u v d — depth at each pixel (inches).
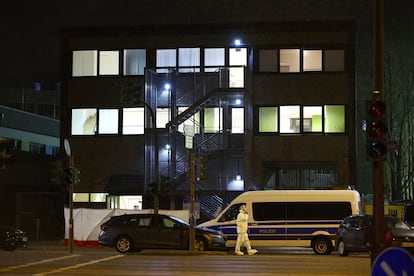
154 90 1726.1
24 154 2114.9
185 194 1635.1
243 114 1678.2
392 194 1871.3
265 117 1754.4
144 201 1707.7
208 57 1764.3
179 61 1772.9
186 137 1657.2
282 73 1753.2
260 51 1763.0
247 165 1646.2
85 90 1806.1
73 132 1807.3
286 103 1748.3
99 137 1791.3
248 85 1688.0
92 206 1782.7
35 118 2263.8
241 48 1758.1
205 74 1728.6
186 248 1182.3
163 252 1198.9
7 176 2015.3
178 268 863.7
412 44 1971.0
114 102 1792.6
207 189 1643.7
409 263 386.0
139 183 1752.0
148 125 1699.1
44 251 1268.5
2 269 855.1
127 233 1190.9
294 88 1749.5
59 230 1920.5
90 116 1802.4
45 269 854.5
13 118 2128.4
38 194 1919.3
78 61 1817.2
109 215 1434.5
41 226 1936.5
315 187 1758.1
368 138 593.6
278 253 1253.7
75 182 1277.1
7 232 1302.9
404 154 1894.7
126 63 1797.5
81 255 1118.4
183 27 1772.9
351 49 1738.4
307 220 1222.3
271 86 1753.2
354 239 1089.4
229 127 1701.5
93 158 1790.1
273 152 1745.8
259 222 1231.5
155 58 1781.5
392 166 1877.5
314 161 1736.0
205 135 1699.1
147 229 1189.7
